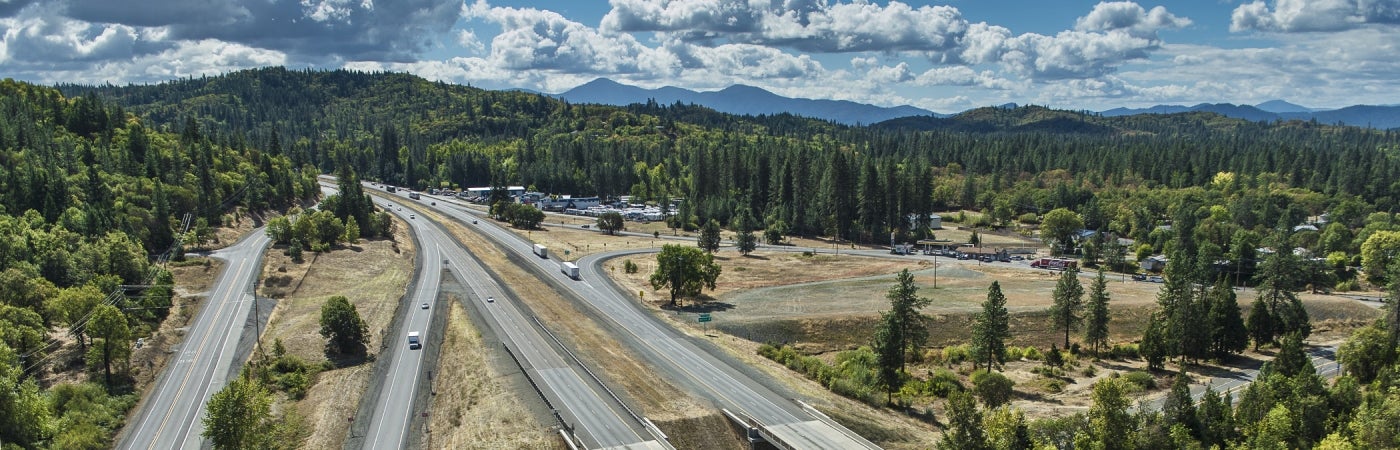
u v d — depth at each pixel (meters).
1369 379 90.31
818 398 85.94
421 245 183.62
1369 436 65.12
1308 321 116.81
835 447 71.69
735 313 126.56
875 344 92.69
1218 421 71.12
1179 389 70.44
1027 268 173.88
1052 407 87.12
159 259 143.00
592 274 156.25
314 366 96.56
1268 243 185.88
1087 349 111.12
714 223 185.38
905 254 192.75
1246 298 139.38
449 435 76.12
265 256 152.25
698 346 105.94
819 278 159.25
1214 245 168.50
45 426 70.19
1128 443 64.44
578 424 77.31
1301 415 70.88
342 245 171.88
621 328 115.38
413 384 91.12
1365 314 126.38
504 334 110.44
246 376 83.81
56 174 154.75
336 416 81.19
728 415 79.75
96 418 78.56
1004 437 65.00
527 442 73.50
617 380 90.50
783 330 117.75
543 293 138.12
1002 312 97.44
